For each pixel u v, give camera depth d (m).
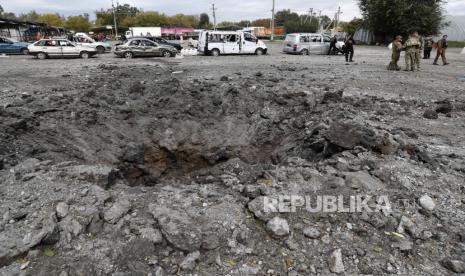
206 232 3.27
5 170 4.45
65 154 6.45
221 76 12.45
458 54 26.33
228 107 9.30
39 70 14.45
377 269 3.01
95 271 2.91
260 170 4.83
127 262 3.00
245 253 3.13
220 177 4.95
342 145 5.34
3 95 8.82
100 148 7.29
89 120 7.64
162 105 9.16
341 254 3.13
